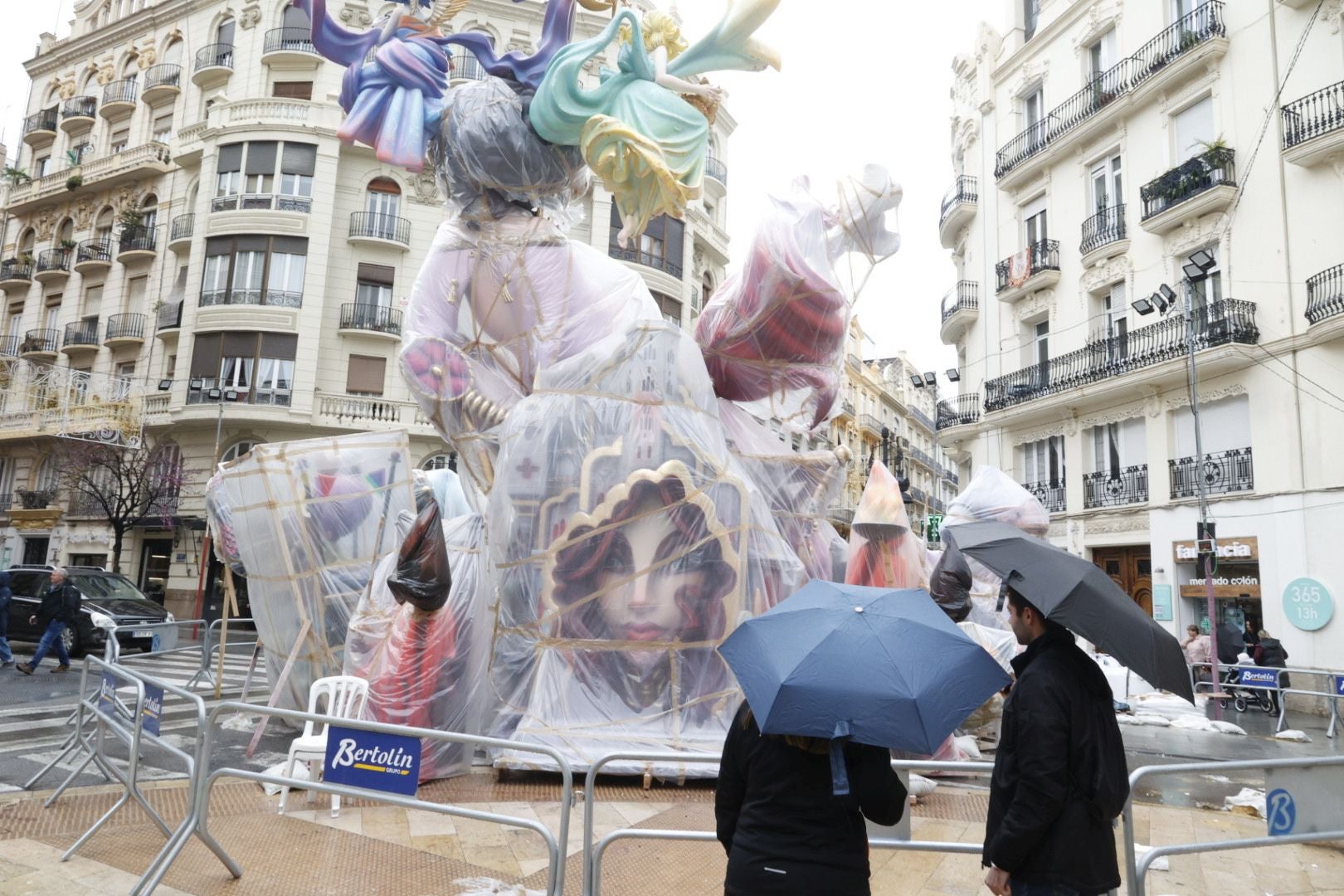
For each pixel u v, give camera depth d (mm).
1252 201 19109
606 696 6672
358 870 4621
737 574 6887
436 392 7422
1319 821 3852
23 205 37125
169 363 31266
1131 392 21594
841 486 8641
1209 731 12672
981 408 27500
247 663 15594
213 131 30062
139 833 5176
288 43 31641
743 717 2793
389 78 7516
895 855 5270
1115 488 22281
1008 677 2826
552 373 7027
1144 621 2977
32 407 32844
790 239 7578
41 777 6039
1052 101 25391
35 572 17719
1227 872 5121
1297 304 18172
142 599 18562
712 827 5445
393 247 30141
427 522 6680
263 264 29047
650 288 31312
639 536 6758
